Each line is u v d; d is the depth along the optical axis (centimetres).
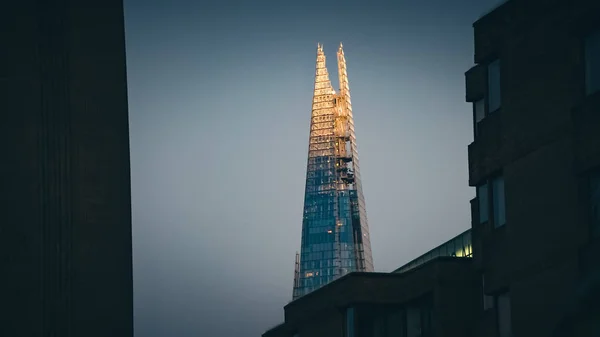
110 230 4391
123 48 4638
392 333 6222
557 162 4084
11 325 3991
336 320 6544
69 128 4319
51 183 4209
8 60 4197
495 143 4628
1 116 4131
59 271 4175
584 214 3878
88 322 4231
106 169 4428
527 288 4259
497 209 4638
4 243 4044
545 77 4212
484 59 4766
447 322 5809
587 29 3931
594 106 3847
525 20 4391
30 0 4297
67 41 4391
